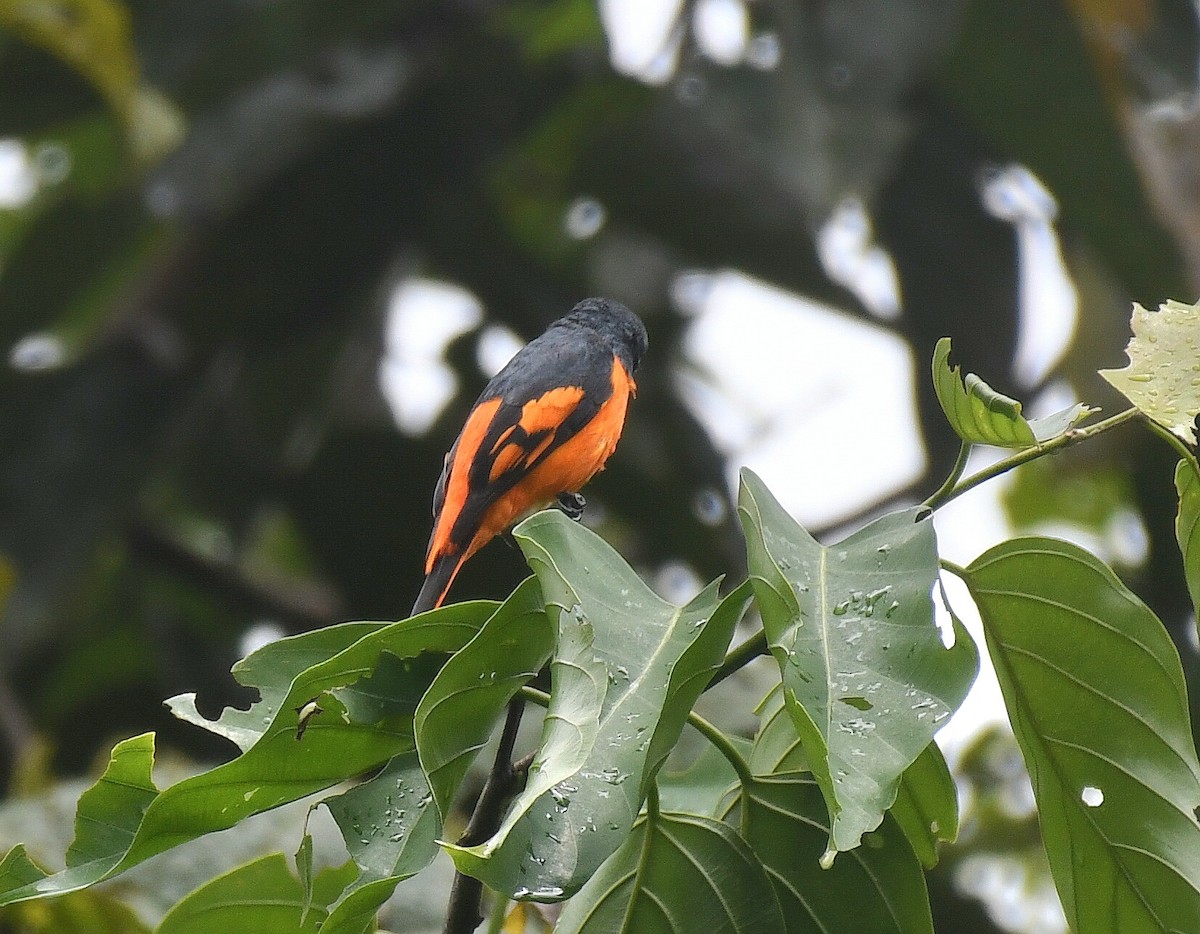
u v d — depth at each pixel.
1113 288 12.52
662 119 11.68
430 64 12.65
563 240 14.40
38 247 12.47
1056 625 4.99
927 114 13.01
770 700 5.58
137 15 12.62
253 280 12.59
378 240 12.70
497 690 4.62
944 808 5.36
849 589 4.58
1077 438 4.78
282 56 12.26
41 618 12.02
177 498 14.74
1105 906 5.16
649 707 4.42
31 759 11.09
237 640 14.96
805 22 11.28
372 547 14.44
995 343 13.41
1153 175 11.27
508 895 4.18
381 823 4.88
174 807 4.75
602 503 14.01
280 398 13.79
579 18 13.83
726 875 5.01
